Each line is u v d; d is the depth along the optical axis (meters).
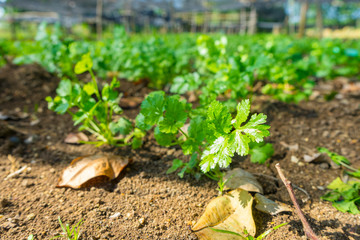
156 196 0.25
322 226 0.22
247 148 0.18
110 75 0.62
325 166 0.30
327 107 0.46
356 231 0.22
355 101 0.49
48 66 0.53
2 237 0.21
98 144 0.33
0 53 0.65
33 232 0.21
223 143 0.19
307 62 0.51
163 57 0.50
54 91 0.52
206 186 0.27
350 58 0.67
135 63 0.50
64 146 0.34
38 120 0.42
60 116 0.43
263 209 0.23
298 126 0.39
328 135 0.37
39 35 0.55
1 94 0.49
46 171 0.29
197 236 0.21
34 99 0.49
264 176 0.28
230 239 0.20
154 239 0.21
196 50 0.56
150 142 0.34
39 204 0.24
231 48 0.78
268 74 0.43
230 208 0.23
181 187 0.27
